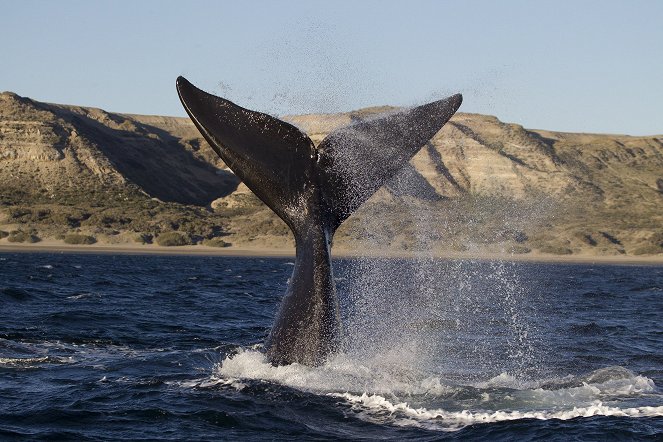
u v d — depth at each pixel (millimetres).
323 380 12367
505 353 17453
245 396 12125
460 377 13977
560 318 26531
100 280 43062
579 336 21391
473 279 51344
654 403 12461
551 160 148125
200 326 21656
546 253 117812
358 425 11062
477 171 105875
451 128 106812
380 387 12578
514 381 13805
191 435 10805
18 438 10703
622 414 11734
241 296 34031
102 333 19453
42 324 20688
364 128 12555
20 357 15688
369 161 12383
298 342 12406
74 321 21547
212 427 11086
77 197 141625
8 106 158500
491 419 11430
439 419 11375
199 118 12133
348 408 11672
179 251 121125
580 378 14023
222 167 186125
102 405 12125
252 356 14094
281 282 48062
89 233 124812
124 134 178875
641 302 36844
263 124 12398
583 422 11266
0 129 150875
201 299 31500
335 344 12430
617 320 26641
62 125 157125
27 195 140375
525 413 11742
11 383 13477
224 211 148375
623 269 93750
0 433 10883
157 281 44469
